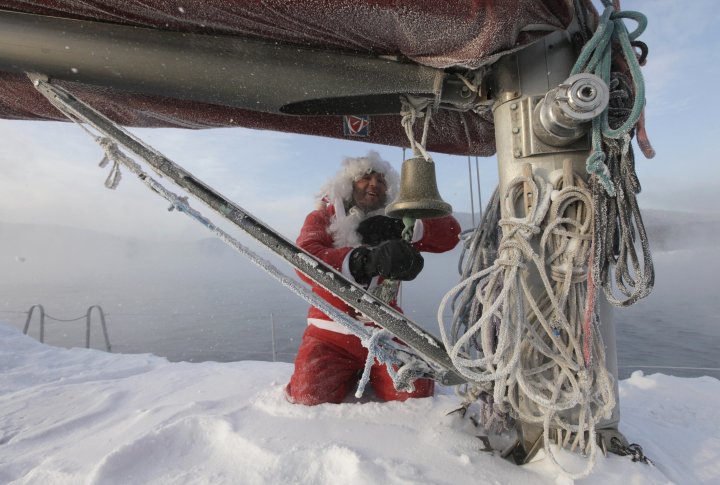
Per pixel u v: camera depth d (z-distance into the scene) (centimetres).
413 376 160
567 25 139
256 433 171
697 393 251
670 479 137
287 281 159
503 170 155
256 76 158
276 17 141
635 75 134
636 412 222
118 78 160
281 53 158
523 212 149
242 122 229
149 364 378
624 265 137
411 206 166
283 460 145
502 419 168
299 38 152
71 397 271
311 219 242
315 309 248
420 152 176
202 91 162
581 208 143
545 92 148
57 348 451
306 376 223
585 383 136
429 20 129
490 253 184
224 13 142
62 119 229
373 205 256
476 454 152
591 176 140
